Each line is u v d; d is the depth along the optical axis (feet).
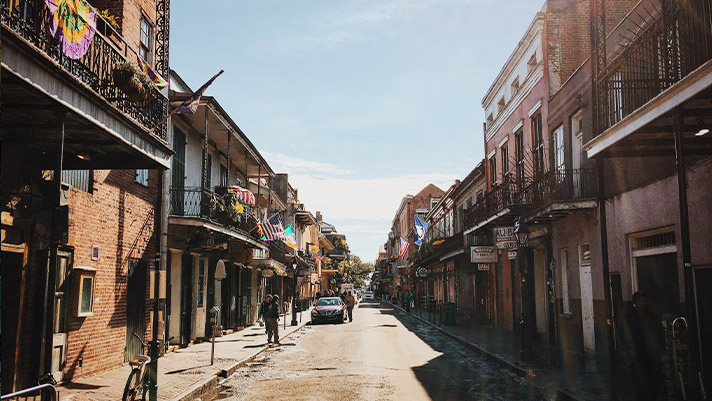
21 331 29.63
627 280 40.45
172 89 54.54
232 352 52.95
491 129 84.12
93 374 37.32
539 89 60.54
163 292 48.37
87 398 29.35
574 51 57.82
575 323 50.31
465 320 100.12
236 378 40.11
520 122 67.56
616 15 57.21
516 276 70.18
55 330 32.76
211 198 55.88
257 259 92.89
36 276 30.58
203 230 55.83
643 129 28.43
